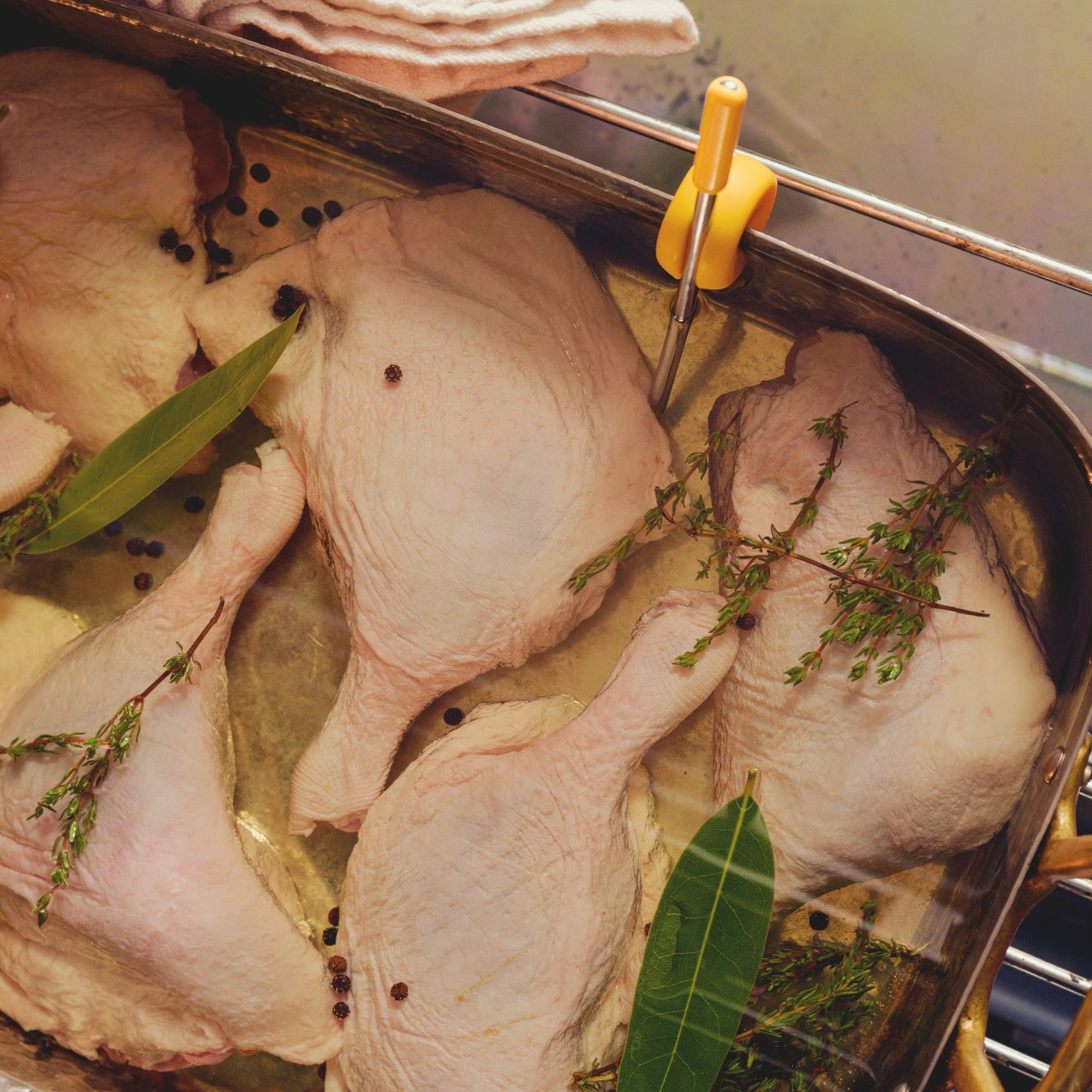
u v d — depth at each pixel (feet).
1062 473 1.76
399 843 1.77
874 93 1.99
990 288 2.00
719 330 1.84
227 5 1.79
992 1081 1.71
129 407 1.84
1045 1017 1.95
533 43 1.80
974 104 1.99
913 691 1.74
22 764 1.74
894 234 2.00
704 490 1.82
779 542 1.74
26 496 1.82
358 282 1.80
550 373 1.79
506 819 1.75
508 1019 1.73
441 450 1.77
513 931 1.74
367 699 1.79
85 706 1.76
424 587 1.77
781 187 2.00
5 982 1.80
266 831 1.83
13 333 1.82
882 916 1.79
